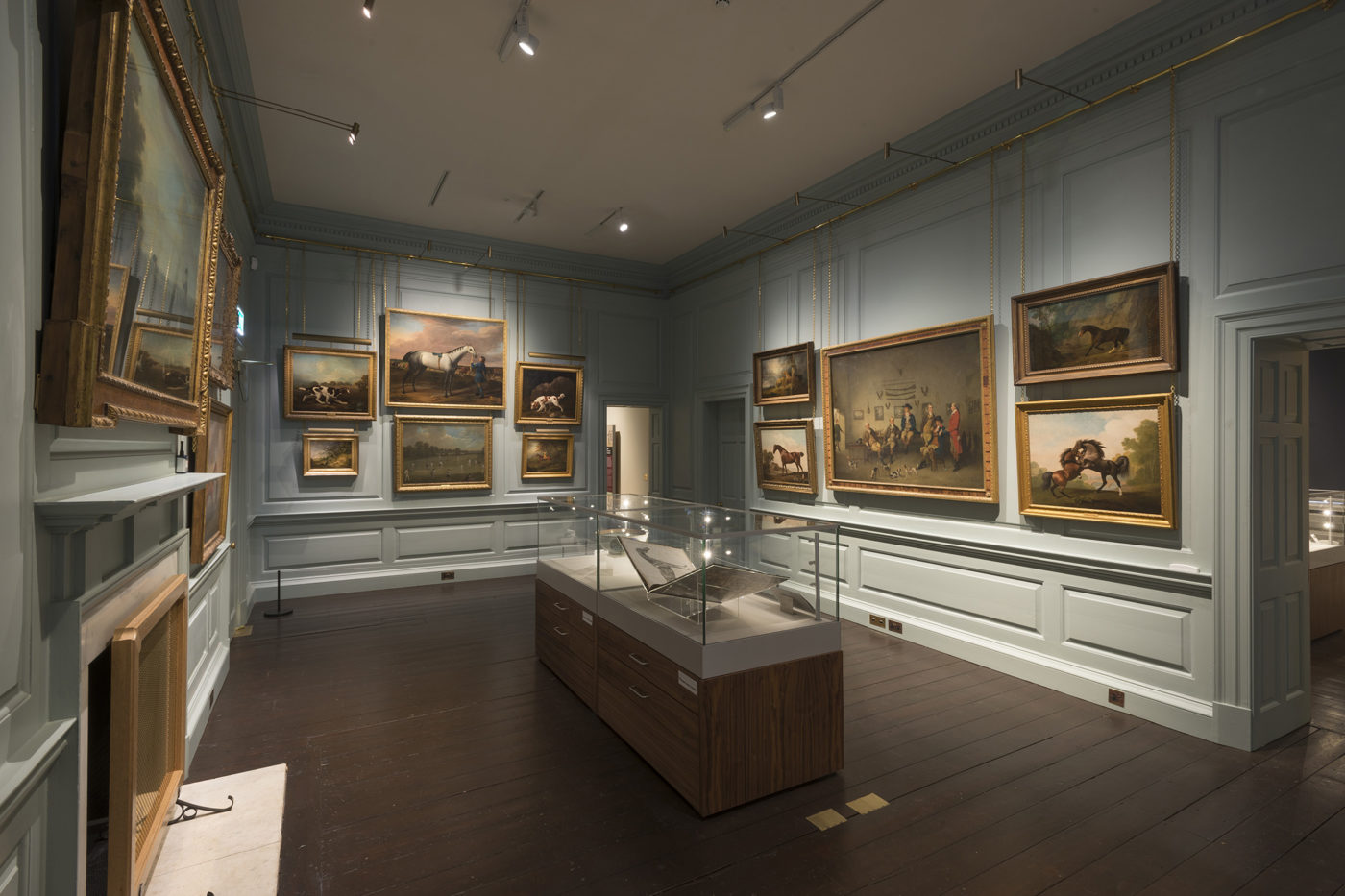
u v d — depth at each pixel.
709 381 9.15
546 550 5.58
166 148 2.44
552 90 5.12
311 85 5.04
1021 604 5.22
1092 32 4.40
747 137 5.89
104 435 2.24
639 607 4.00
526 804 3.39
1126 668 4.54
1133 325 4.39
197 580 4.14
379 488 8.24
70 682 1.88
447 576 8.61
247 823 3.21
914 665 5.48
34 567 1.71
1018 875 2.82
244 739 4.13
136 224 2.15
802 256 7.45
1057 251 4.93
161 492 2.11
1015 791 3.50
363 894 2.71
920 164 5.96
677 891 2.73
